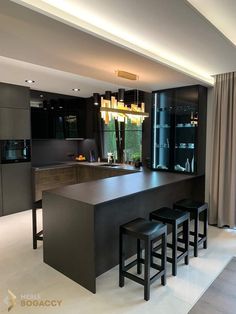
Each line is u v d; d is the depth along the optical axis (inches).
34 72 147.2
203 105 163.2
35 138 203.6
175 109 180.7
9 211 184.1
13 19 73.4
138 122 170.4
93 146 243.1
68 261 101.5
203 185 168.4
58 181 214.7
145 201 127.3
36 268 108.8
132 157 221.1
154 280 91.5
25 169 192.5
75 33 83.4
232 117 148.9
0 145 176.2
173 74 134.3
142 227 92.4
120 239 94.4
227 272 105.3
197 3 82.2
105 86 186.1
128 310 83.0
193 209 119.3
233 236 143.1
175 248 102.7
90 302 87.0
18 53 101.4
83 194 104.2
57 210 104.3
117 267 110.6
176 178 145.7
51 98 212.4
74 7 76.6
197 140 160.4
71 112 231.5
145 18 83.3
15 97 181.8
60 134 223.1
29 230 152.6
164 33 94.7
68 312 82.0
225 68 139.7
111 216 107.6
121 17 83.0
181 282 98.2
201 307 84.4
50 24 76.8
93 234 91.1
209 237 141.6
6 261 114.7
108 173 207.0
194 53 116.0
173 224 102.7
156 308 83.9
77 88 194.5
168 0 72.1
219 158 154.9
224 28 101.3
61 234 103.7
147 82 152.7
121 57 106.7
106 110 141.8
